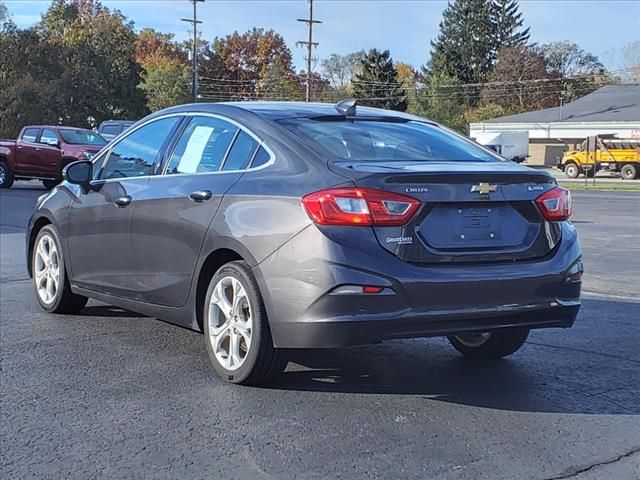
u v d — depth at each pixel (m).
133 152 6.14
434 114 83.44
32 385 4.99
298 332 4.38
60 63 55.00
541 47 92.12
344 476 3.63
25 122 52.00
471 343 5.67
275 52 101.62
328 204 4.30
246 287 4.70
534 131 56.41
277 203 4.57
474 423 4.33
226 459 3.83
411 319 4.29
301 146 4.79
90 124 56.28
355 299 4.23
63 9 75.75
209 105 5.62
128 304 5.93
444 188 4.42
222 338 5.00
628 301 7.96
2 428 4.25
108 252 6.04
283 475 3.64
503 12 91.25
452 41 92.06
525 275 4.55
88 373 5.24
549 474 3.67
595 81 86.62
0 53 53.78
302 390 4.88
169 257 5.37
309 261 4.31
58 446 4.00
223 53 100.62
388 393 4.85
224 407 4.56
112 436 4.14
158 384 5.00
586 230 15.54
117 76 57.19
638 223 17.16
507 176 4.59
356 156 4.78
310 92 61.12
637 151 44.88
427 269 4.34
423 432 4.19
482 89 86.38
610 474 3.69
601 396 4.84
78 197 6.48
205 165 5.34
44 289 7.09
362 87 85.31
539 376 5.26
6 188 24.42
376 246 4.28
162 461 3.81
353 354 5.78
